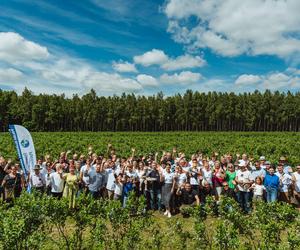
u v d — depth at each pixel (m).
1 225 6.72
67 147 35.03
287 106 98.25
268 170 13.74
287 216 7.73
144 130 103.31
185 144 38.91
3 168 13.95
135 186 13.87
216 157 17.03
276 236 7.31
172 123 102.31
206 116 100.12
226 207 8.02
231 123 105.12
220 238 6.93
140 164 14.68
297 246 6.90
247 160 15.38
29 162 14.13
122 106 97.06
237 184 13.38
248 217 7.99
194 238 7.64
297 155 29.45
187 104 99.56
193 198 13.69
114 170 14.25
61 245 8.35
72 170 13.20
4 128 88.31
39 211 7.64
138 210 8.20
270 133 65.69
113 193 13.86
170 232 8.21
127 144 38.94
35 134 60.69
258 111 99.06
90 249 8.18
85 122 98.75
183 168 14.18
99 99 98.19
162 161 16.06
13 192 13.68
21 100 89.81
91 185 13.74
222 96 101.12
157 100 100.50
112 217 7.94
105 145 37.03
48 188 13.95
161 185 13.69
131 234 7.66
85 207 8.18
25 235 7.02
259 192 13.29
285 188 14.08
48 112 88.94
